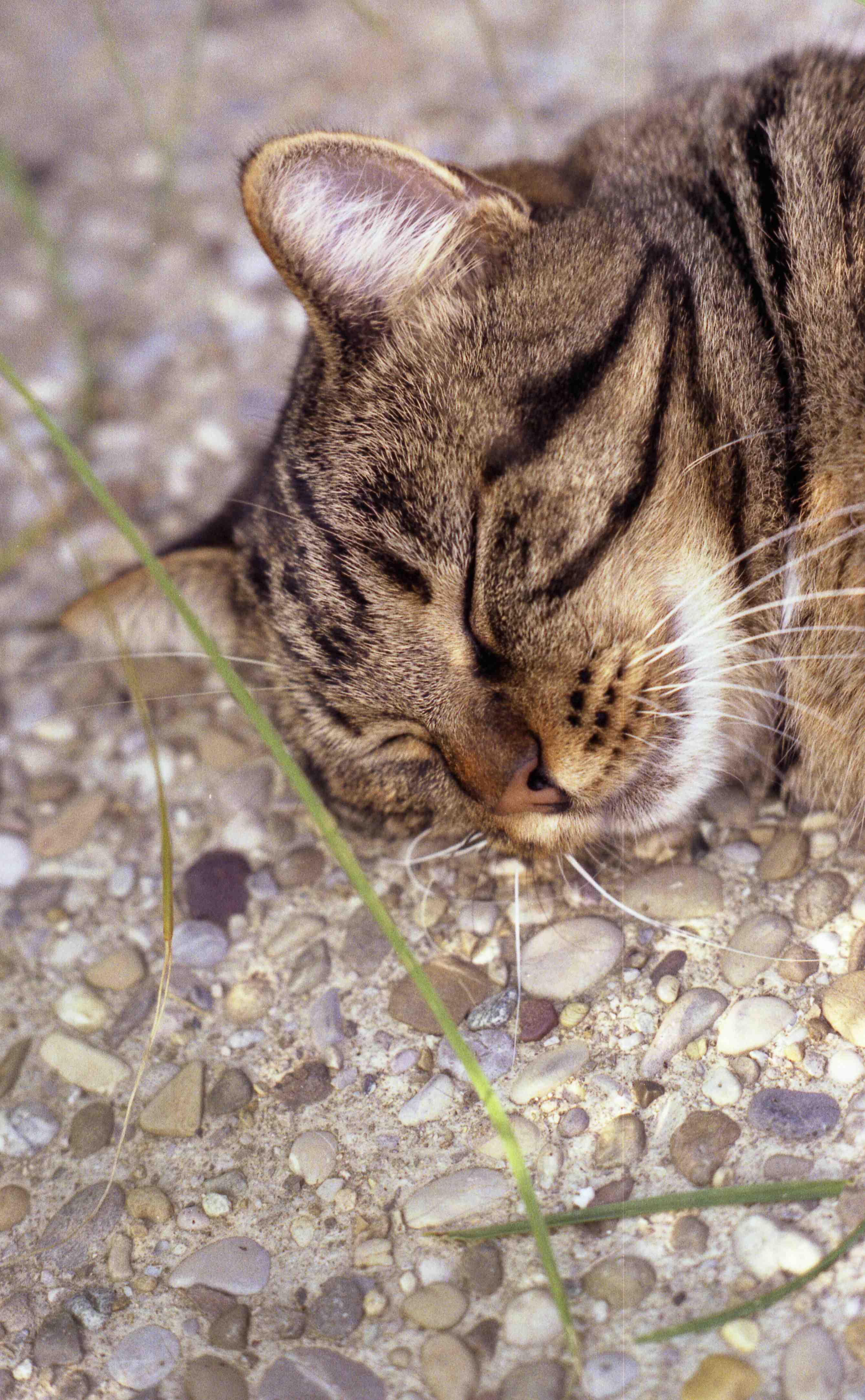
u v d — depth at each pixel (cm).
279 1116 62
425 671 63
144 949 67
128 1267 61
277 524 66
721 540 63
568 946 63
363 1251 60
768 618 64
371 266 63
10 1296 61
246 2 114
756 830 65
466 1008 63
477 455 62
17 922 68
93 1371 59
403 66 99
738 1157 59
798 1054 60
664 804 64
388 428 63
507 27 99
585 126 76
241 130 97
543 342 62
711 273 63
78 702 74
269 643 67
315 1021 64
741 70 72
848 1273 57
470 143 86
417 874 66
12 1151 63
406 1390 58
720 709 64
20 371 85
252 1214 61
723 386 63
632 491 62
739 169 64
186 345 84
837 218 63
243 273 86
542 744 62
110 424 82
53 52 115
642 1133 60
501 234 63
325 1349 58
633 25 93
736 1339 57
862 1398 56
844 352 62
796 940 62
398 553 63
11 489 80
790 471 63
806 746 64
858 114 64
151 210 94
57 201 97
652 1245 58
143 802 70
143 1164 62
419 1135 61
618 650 62
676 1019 61
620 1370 57
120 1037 65
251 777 70
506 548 61
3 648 76
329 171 62
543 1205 60
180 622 71
